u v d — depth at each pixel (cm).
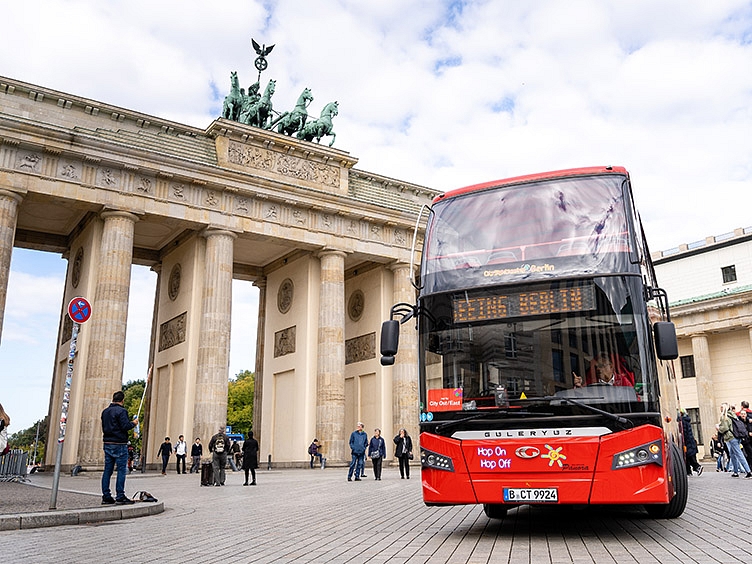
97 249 5909
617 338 1436
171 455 6181
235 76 7150
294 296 7394
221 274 6141
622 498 1345
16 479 3844
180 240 6850
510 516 1889
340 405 6606
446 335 1579
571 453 1384
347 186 7225
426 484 1508
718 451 4591
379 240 7244
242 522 1870
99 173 5688
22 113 5591
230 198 6338
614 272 1492
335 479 4328
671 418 1752
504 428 1449
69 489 3134
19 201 5359
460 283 1608
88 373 5378
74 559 1223
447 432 1504
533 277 1546
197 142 6412
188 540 1491
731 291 7781
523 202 1659
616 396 1396
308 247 6925
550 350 1473
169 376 6594
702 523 1633
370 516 2002
